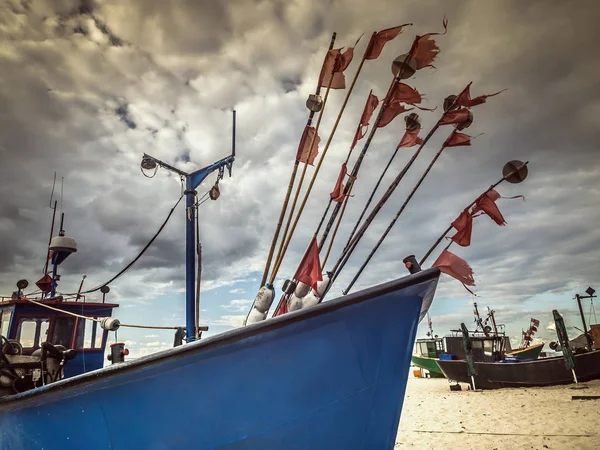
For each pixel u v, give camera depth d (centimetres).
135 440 284
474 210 347
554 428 991
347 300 288
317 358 290
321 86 454
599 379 1967
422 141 434
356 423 299
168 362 274
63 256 894
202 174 839
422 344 3584
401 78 405
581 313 2531
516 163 339
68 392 294
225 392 281
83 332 767
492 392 1944
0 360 454
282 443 285
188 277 776
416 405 1650
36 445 322
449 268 322
